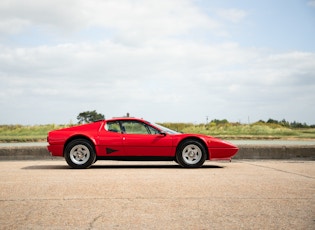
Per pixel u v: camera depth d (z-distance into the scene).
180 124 33.38
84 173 8.35
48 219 4.21
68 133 9.62
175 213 4.48
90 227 3.90
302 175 7.84
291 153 12.49
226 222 4.07
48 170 9.07
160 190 5.99
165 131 9.80
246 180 7.08
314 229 3.79
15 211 4.59
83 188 6.19
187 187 6.28
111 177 7.58
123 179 7.26
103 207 4.79
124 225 3.97
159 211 4.58
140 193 5.73
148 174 8.11
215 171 8.70
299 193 5.71
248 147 12.43
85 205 4.91
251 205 4.89
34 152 12.72
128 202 5.09
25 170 9.07
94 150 9.53
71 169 9.34
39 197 5.43
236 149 9.69
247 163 10.90
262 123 35.66
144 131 9.84
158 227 3.90
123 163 11.48
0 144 18.81
